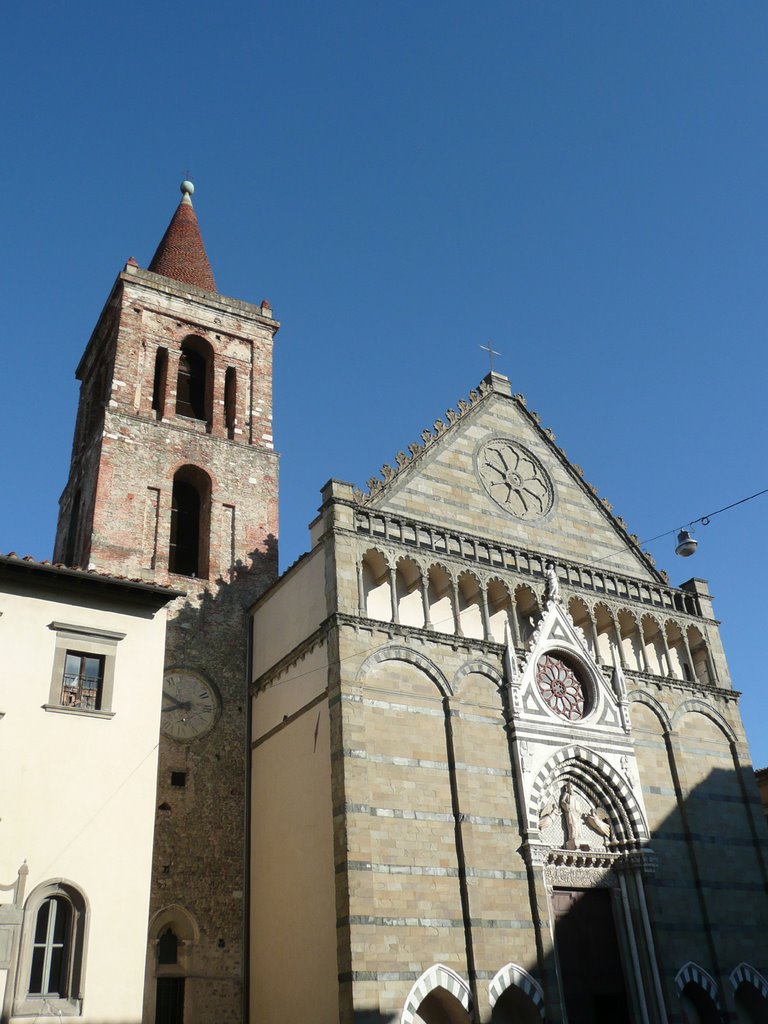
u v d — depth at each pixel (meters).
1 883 26.64
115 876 28.25
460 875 33.22
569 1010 33.59
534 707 38.25
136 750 30.23
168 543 44.56
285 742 37.28
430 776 34.56
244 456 49.03
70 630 30.81
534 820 35.78
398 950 30.64
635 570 46.59
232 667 42.06
